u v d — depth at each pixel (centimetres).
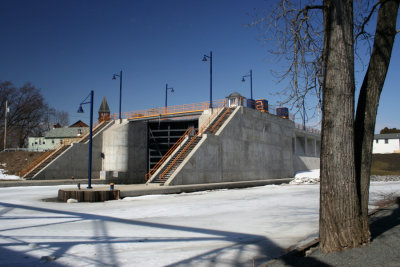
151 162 4525
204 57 3656
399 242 682
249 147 3659
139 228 998
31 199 1917
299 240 835
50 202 1780
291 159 4644
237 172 3406
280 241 823
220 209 1491
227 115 3547
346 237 638
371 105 705
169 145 4259
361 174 690
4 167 4191
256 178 3738
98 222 1116
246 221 1147
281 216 1272
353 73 667
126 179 3975
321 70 812
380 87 708
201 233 924
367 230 675
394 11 705
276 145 4275
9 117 6844
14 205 1630
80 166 3816
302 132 5294
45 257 644
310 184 3809
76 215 1290
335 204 643
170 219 1190
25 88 7094
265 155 3975
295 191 2639
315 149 6034
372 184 3506
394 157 7131
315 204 1698
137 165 4203
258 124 3878
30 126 7506
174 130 4219
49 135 7194
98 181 3447
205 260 644
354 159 659
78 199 1842
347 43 662
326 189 654
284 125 4562
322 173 666
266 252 712
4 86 6781
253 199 1962
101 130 4147
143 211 1416
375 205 1551
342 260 571
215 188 2794
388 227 878
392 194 2092
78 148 3812
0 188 2659
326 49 682
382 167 6362
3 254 684
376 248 638
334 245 633
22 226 1031
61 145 4053
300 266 546
